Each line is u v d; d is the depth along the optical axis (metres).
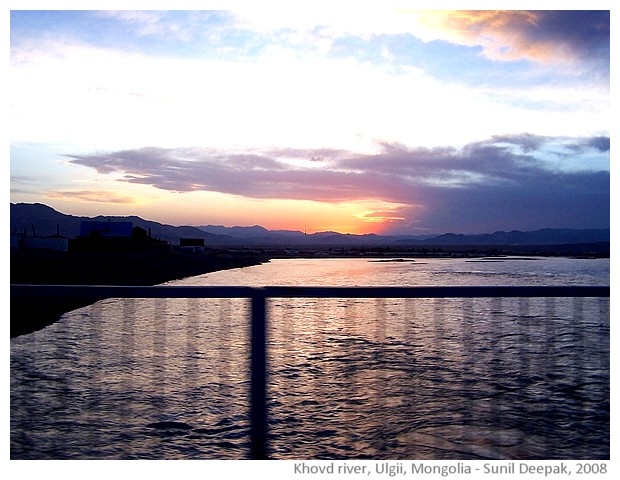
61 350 4.07
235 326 5.06
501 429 4.04
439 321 4.62
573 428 3.83
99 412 3.98
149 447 4.18
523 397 4.01
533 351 4.03
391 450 4.16
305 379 5.98
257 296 3.22
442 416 4.28
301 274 66.81
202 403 4.69
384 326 4.27
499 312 4.38
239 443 4.26
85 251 69.06
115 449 3.95
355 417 4.64
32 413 3.85
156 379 4.40
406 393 4.49
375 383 4.88
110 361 4.36
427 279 51.62
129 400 4.04
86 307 4.20
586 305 3.86
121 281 48.94
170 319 8.27
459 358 4.39
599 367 3.75
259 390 3.30
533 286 3.23
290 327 7.41
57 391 3.94
